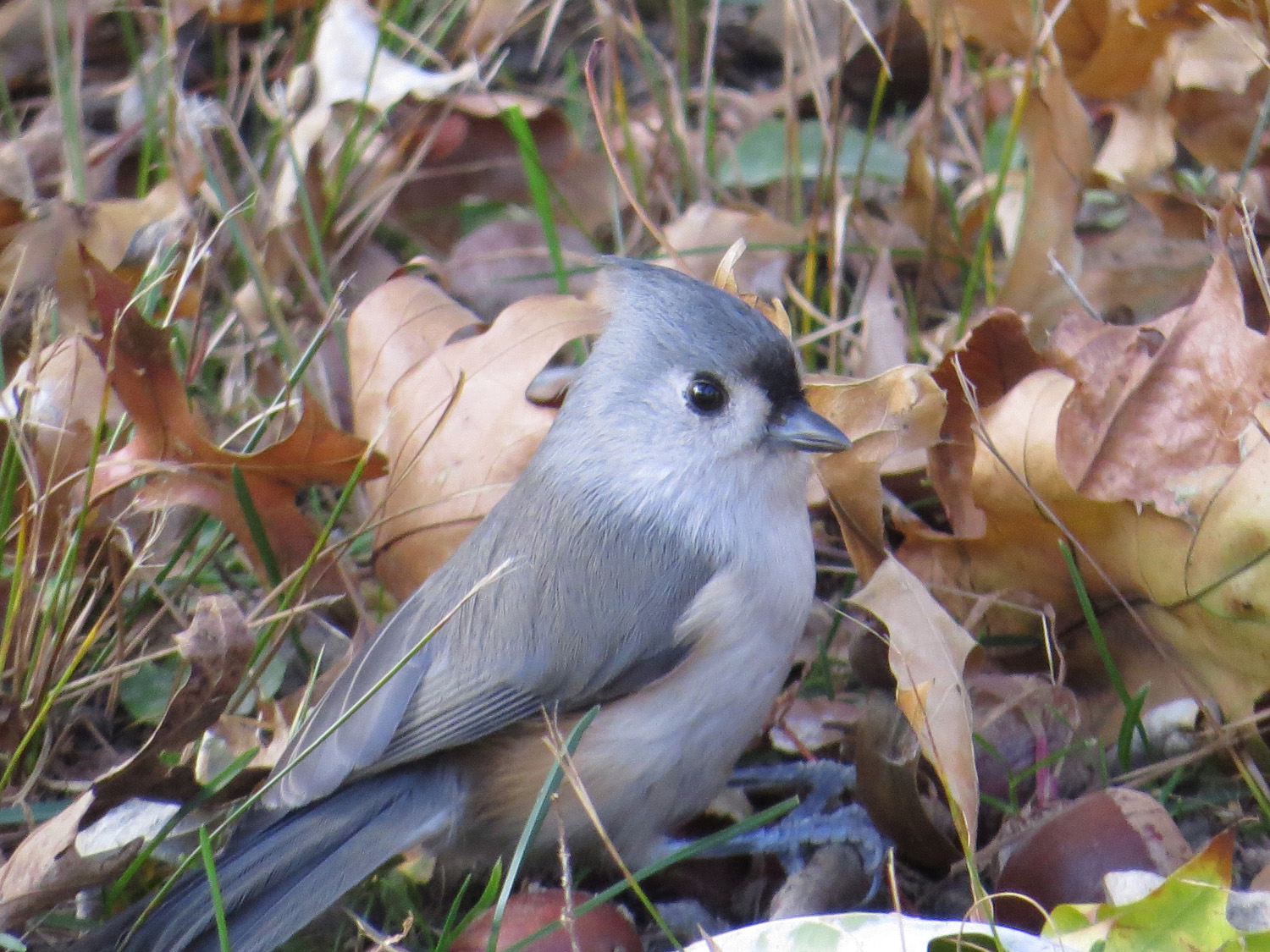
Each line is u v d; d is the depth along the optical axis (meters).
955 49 9.56
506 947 5.78
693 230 9.71
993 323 7.45
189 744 6.80
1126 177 8.98
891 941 5.46
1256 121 8.82
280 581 7.59
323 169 10.12
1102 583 7.00
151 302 8.77
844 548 8.33
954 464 7.67
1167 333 7.51
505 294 10.20
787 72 10.01
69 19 10.84
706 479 6.59
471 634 6.47
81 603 7.64
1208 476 6.52
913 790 6.45
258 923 5.86
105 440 7.68
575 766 6.40
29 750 7.08
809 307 9.08
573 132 10.47
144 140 10.27
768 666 6.63
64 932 6.37
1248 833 6.54
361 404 8.09
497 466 7.70
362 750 6.21
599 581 6.46
